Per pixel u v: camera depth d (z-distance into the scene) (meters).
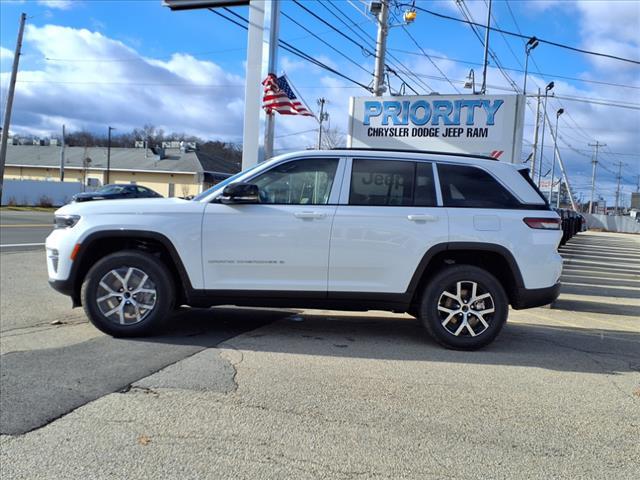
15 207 36.62
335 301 5.64
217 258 5.59
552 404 4.23
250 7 11.64
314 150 5.81
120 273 5.62
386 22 18.19
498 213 5.61
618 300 9.61
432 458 3.32
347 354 5.35
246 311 7.29
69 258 5.62
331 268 5.56
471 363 5.21
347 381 4.56
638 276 12.97
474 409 4.07
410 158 5.75
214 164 61.66
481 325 5.62
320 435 3.57
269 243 5.55
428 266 5.73
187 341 5.64
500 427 3.78
